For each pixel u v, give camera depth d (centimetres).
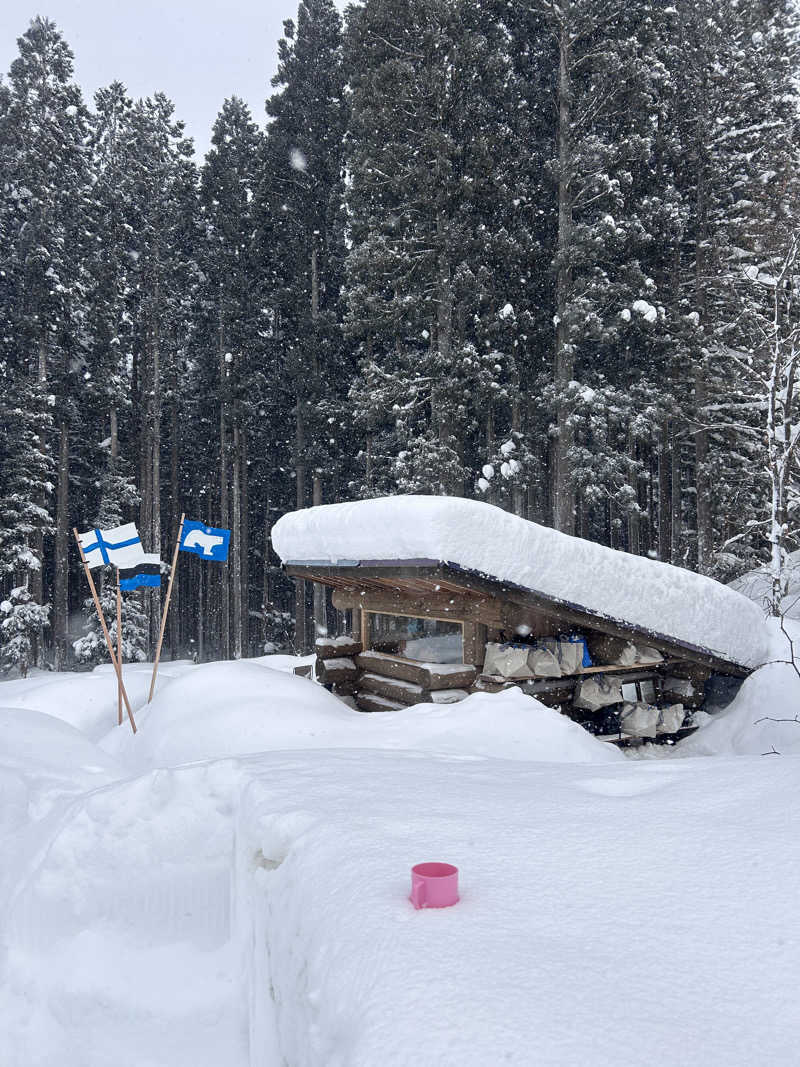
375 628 991
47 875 371
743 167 2252
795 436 1073
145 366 3734
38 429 2980
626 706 833
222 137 3709
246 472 3534
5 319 3356
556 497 2130
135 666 1412
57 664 3200
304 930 216
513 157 2341
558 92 2200
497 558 718
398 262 2175
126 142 3769
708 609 858
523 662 763
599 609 780
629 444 2650
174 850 379
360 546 791
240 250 3353
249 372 3359
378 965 171
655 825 263
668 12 2381
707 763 380
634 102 2078
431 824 274
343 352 3091
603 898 202
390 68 2120
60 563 3241
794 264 1295
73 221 3244
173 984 326
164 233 3597
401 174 2147
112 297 3284
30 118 3041
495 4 2369
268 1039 239
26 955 347
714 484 2236
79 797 425
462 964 166
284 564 998
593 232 2012
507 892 208
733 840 240
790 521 1442
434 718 686
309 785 345
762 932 177
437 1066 131
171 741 697
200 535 941
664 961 166
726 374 2041
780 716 776
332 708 740
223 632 3575
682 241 2548
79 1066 292
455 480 2122
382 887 213
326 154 3066
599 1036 137
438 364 2158
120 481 3366
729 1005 147
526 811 292
